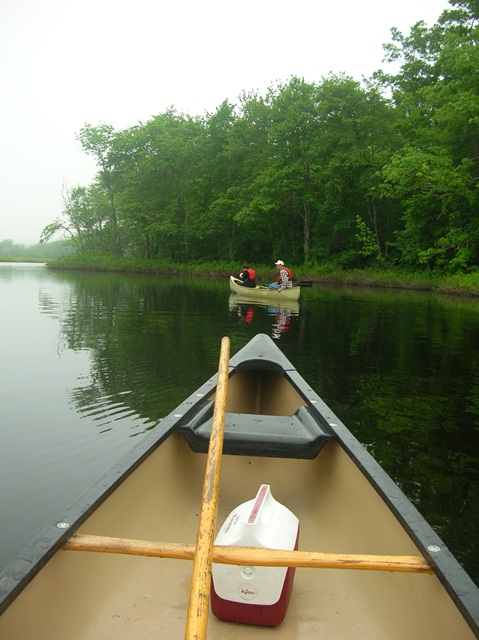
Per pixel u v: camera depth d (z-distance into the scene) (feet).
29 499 11.38
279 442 9.33
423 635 5.82
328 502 9.39
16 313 41.47
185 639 4.63
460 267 84.89
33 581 5.33
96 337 30.14
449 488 12.40
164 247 147.43
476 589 5.19
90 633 6.17
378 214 107.76
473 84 79.46
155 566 7.75
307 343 30.01
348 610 7.06
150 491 8.46
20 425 15.65
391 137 101.04
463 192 79.10
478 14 93.86
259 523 6.47
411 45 99.50
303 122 106.22
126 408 17.35
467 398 19.45
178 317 40.09
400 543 6.68
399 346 29.68
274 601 6.46
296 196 111.96
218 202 120.88
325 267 104.94
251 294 61.11
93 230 182.70
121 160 150.00
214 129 133.08
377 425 16.51
